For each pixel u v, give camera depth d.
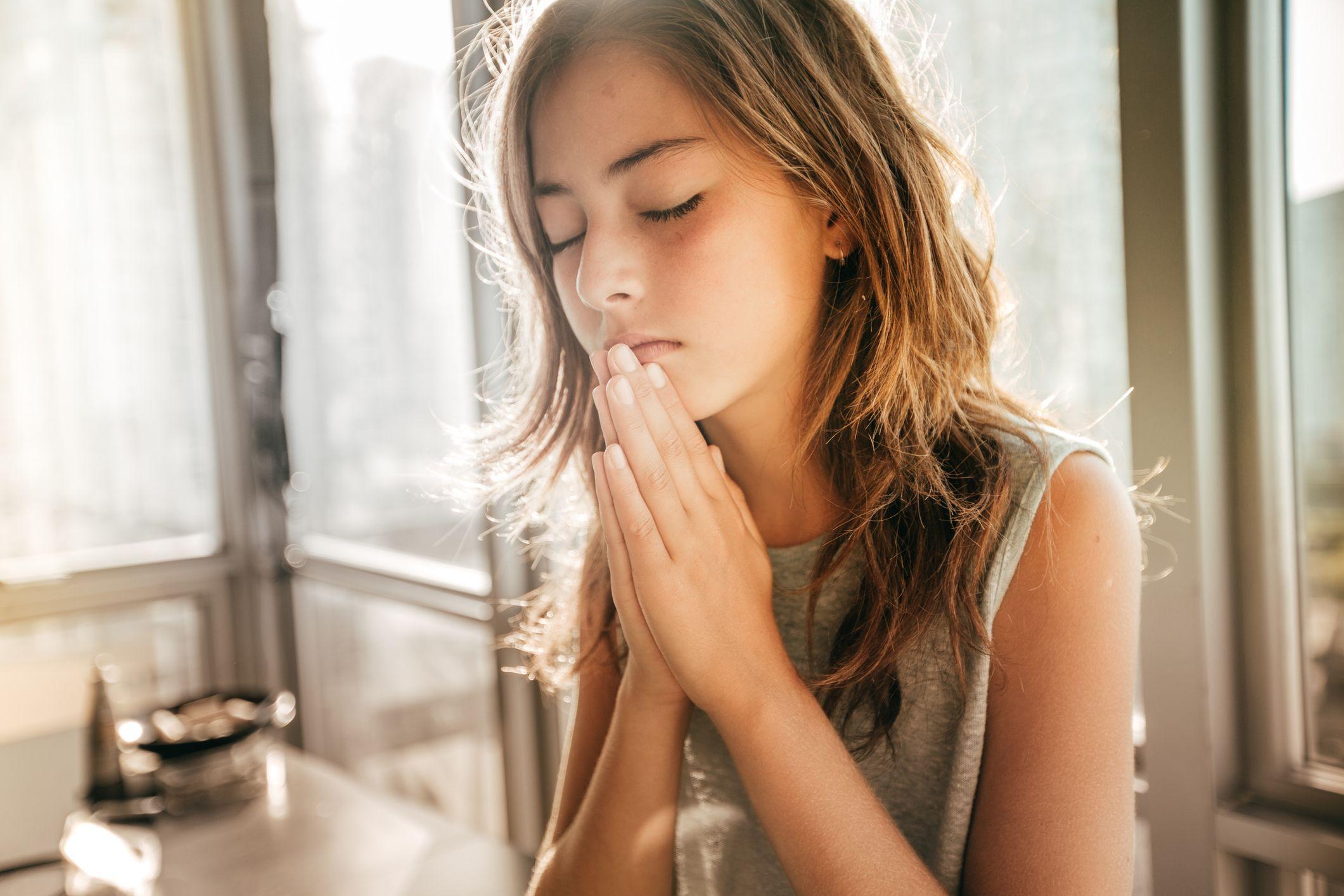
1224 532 1.09
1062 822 0.55
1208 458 1.07
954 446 0.67
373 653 2.70
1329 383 1.07
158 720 1.55
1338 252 1.05
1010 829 0.57
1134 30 1.05
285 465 2.81
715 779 0.80
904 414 0.66
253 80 2.78
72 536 2.84
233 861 1.26
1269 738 1.11
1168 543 1.08
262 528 3.03
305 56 2.64
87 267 2.84
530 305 0.85
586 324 0.66
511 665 2.13
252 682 3.13
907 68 0.76
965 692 0.61
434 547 2.42
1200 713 1.08
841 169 0.63
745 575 0.65
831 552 0.70
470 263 2.08
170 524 3.03
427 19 2.17
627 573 0.70
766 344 0.61
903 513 0.67
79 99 2.81
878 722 0.67
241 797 1.45
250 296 2.83
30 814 1.42
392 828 1.34
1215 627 1.08
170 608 3.01
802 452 0.67
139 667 2.96
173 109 2.98
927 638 0.65
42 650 2.77
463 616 2.30
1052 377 1.22
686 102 0.59
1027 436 0.63
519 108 0.65
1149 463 1.08
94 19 2.83
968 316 0.71
